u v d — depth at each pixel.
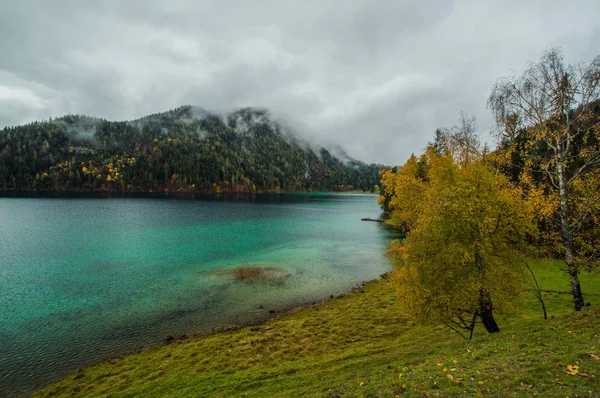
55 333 26.25
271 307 31.72
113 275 42.12
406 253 18.62
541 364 11.48
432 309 17.17
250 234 74.50
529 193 18.97
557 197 18.19
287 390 15.64
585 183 18.14
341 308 30.00
